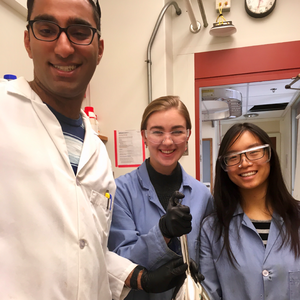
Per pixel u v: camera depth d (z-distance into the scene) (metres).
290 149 1.87
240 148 0.91
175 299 0.63
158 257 0.77
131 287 0.77
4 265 0.50
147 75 1.60
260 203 0.95
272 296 0.80
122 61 1.66
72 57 0.57
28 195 0.54
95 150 0.75
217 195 0.97
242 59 1.68
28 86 0.63
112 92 1.67
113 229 0.91
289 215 0.90
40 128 0.60
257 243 0.87
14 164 0.54
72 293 0.56
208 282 0.90
